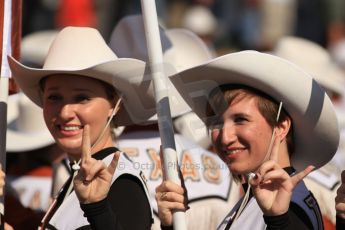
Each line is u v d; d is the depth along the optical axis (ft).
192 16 62.23
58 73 24.45
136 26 30.27
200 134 24.11
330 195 29.30
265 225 22.36
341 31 72.54
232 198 29.14
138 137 29.07
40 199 33.91
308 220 21.76
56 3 62.75
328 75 41.93
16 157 34.73
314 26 72.13
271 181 21.11
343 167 35.53
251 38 68.74
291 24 71.20
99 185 22.12
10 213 28.94
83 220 23.36
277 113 22.90
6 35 25.61
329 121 23.06
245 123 22.77
